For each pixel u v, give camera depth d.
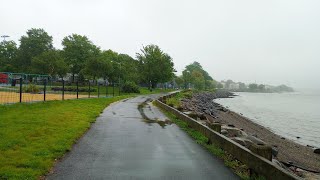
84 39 87.50
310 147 23.20
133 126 14.87
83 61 84.44
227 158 8.76
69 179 6.51
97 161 8.09
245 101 102.12
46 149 8.66
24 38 94.31
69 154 8.71
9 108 16.39
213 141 10.47
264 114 53.81
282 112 59.16
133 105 28.67
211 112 42.59
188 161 8.41
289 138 28.05
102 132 12.73
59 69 75.00
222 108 54.72
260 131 30.55
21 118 13.82
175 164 8.06
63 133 11.20
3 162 7.21
